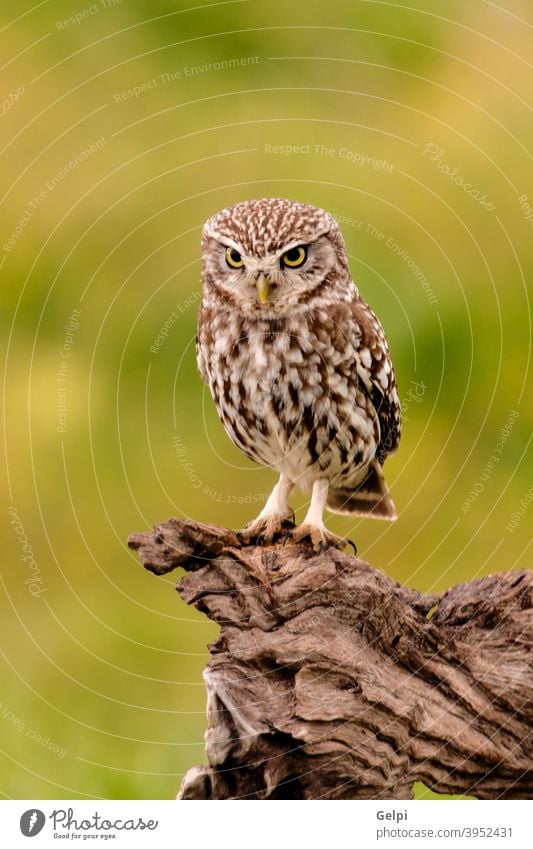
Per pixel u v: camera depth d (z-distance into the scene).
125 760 10.16
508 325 12.05
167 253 12.31
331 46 12.97
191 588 7.18
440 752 6.89
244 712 6.78
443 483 12.30
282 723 6.72
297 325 8.72
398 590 7.25
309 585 7.07
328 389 8.83
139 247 12.28
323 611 7.04
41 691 10.94
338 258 8.91
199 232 12.32
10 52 12.72
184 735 10.55
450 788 6.95
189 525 7.23
